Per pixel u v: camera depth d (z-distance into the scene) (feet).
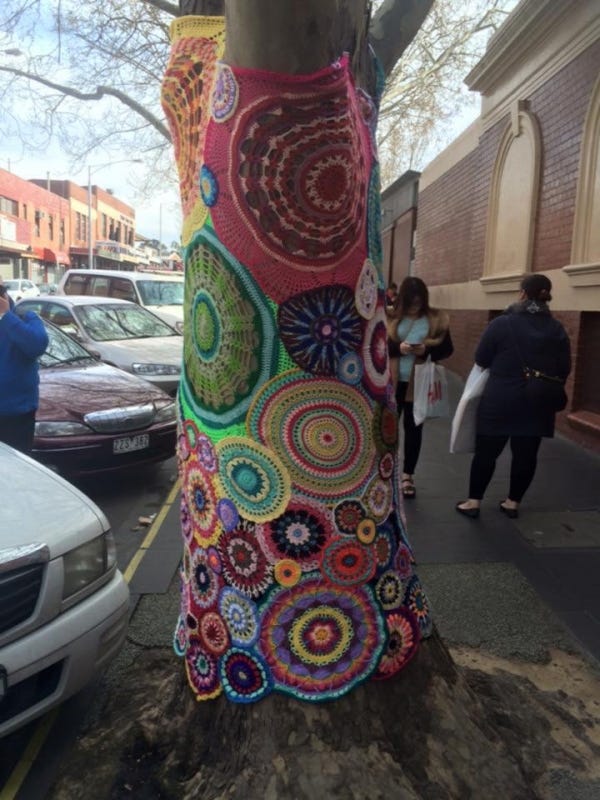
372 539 7.81
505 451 23.02
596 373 22.74
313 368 7.38
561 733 8.97
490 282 31.60
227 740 7.86
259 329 7.28
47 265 160.45
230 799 7.29
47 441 18.22
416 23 9.04
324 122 6.75
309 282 7.23
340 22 6.95
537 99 26.81
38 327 15.07
